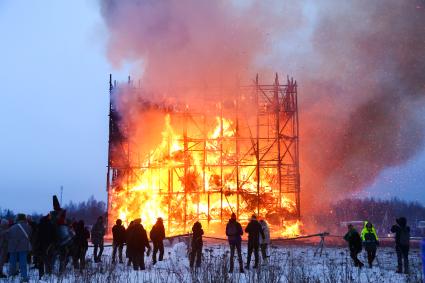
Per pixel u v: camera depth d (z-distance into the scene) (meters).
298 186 37.88
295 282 11.91
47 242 13.55
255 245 15.63
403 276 14.40
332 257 20.11
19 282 12.35
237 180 37.16
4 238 14.30
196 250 15.57
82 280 12.12
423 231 50.69
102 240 18.19
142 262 15.58
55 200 14.46
